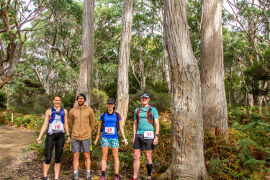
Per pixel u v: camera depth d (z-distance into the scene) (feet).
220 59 20.18
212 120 19.20
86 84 25.21
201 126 11.75
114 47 82.79
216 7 20.66
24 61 76.89
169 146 16.79
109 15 79.10
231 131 19.95
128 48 32.04
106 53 81.20
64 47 77.00
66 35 81.92
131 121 31.19
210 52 20.22
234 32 70.95
